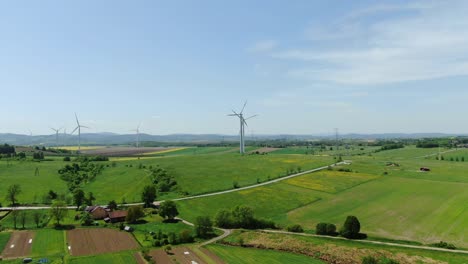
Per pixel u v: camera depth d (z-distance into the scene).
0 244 96.19
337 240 94.69
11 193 144.88
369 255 80.81
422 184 160.50
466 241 90.62
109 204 136.12
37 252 89.94
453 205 123.56
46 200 151.12
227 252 88.25
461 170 195.38
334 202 137.00
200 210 133.75
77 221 122.88
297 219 117.62
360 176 182.88
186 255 85.88
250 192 155.88
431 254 81.38
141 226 114.12
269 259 83.12
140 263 81.00
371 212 121.12
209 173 198.12
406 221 109.19
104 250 91.00
